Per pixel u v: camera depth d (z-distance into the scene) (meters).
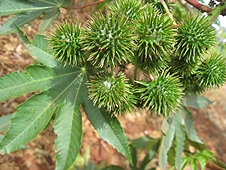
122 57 0.15
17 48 0.37
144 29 0.15
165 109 0.16
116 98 0.15
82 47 0.15
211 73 0.18
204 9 0.17
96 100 0.15
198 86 0.19
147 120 0.45
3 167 0.31
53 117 0.21
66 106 0.17
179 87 0.18
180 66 0.17
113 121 0.17
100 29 0.14
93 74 0.17
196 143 0.24
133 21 0.15
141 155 0.42
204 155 0.23
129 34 0.15
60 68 0.17
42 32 0.19
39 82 0.16
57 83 0.17
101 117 0.17
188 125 0.22
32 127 0.16
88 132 0.39
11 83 0.15
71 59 0.16
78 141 0.17
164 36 0.15
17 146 0.15
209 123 0.49
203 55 0.17
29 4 0.19
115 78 0.16
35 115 0.16
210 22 0.17
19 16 0.19
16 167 0.32
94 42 0.15
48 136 0.36
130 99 0.16
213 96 0.52
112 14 0.15
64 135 0.16
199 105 0.22
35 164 0.33
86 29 0.15
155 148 0.27
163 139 0.21
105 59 0.15
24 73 0.16
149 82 0.17
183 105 0.21
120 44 0.14
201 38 0.16
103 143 0.40
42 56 0.17
